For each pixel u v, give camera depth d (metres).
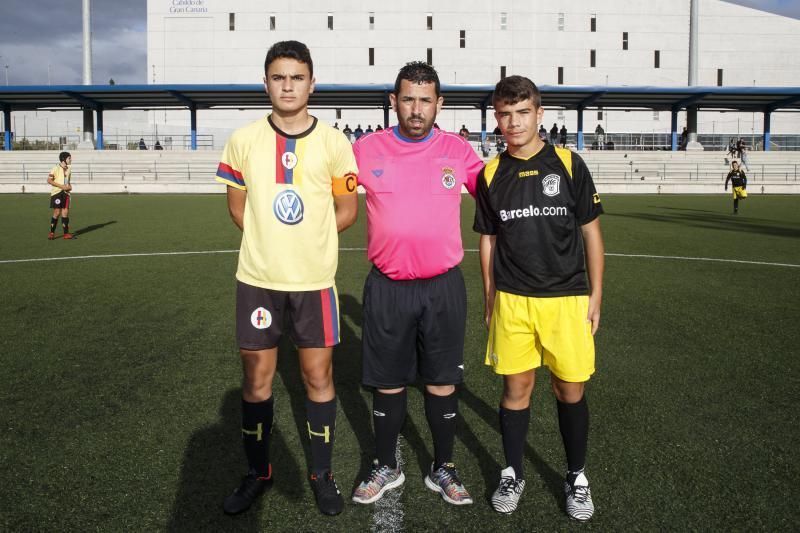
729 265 8.30
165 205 19.61
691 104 36.12
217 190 27.50
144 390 3.75
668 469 2.81
